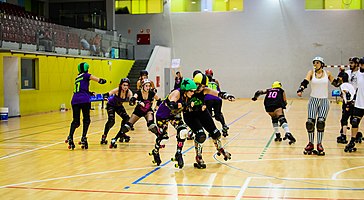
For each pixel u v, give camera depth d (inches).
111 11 1219.2
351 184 249.9
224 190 239.9
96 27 1179.9
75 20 1198.9
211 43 1213.7
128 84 408.8
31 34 766.5
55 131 526.6
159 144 313.9
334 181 257.4
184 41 1227.2
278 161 322.3
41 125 594.9
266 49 1184.8
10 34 715.4
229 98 296.0
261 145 401.4
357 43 1140.5
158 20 1235.9
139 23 1243.2
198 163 300.8
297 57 1170.0
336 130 506.9
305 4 1160.2
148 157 345.4
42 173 290.0
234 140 434.6
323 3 1153.4
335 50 1151.0
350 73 417.4
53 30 824.9
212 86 462.9
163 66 1178.6
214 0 1208.8
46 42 803.4
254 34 1189.7
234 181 260.7
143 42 1243.2
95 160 334.3
